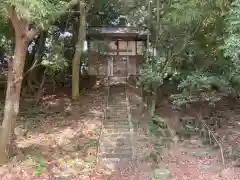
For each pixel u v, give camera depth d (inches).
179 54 631.2
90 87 840.3
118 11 828.6
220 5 501.0
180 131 609.6
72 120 631.2
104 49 853.2
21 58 435.8
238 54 424.8
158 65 659.4
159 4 655.1
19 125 595.5
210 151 546.0
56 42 738.8
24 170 452.8
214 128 610.5
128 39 942.4
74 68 738.8
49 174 453.7
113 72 925.2
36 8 353.1
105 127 604.4
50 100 739.4
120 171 478.9
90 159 500.1
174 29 605.0
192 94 611.8
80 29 722.2
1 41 605.6
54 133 575.5
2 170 446.9
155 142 559.2
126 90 808.3
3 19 478.3
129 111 670.5
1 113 637.9
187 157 528.4
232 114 656.4
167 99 709.3
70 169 470.3
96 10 784.3
